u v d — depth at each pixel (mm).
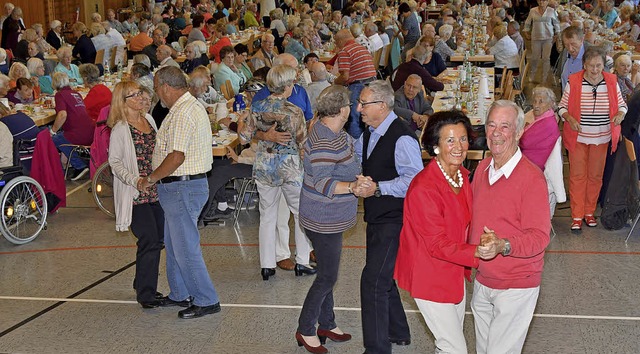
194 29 17734
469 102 9625
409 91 9227
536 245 3857
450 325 4227
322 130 4867
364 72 10945
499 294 4070
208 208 8203
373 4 25312
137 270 6219
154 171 5598
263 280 6828
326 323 5516
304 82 10570
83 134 9984
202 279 6008
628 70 8812
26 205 8078
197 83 8477
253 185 8953
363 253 7465
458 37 16625
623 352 5402
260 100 6309
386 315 4852
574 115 7793
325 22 22938
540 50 16156
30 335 5832
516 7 27297
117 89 5773
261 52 14367
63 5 23891
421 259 4176
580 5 25391
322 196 4930
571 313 6062
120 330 5891
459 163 4020
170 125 5570
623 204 7809
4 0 21156
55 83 9906
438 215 4027
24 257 7609
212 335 5770
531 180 3932
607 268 6992
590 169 7934
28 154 8516
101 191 9250
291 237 8117
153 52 15594
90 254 7664
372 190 4586
